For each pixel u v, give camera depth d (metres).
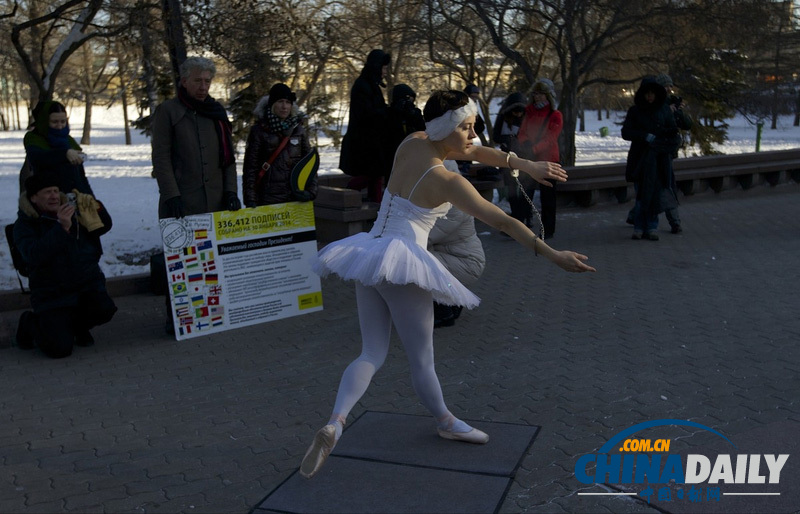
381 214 3.79
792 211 11.91
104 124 67.94
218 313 6.10
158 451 4.05
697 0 14.89
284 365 5.34
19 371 5.27
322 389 4.89
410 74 18.69
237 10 9.58
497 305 6.75
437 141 3.71
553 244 9.44
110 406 4.66
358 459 3.88
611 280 7.61
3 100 54.69
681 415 4.39
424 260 3.56
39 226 5.51
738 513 3.32
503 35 15.95
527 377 5.03
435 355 5.48
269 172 6.52
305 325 6.24
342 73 18.84
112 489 3.65
